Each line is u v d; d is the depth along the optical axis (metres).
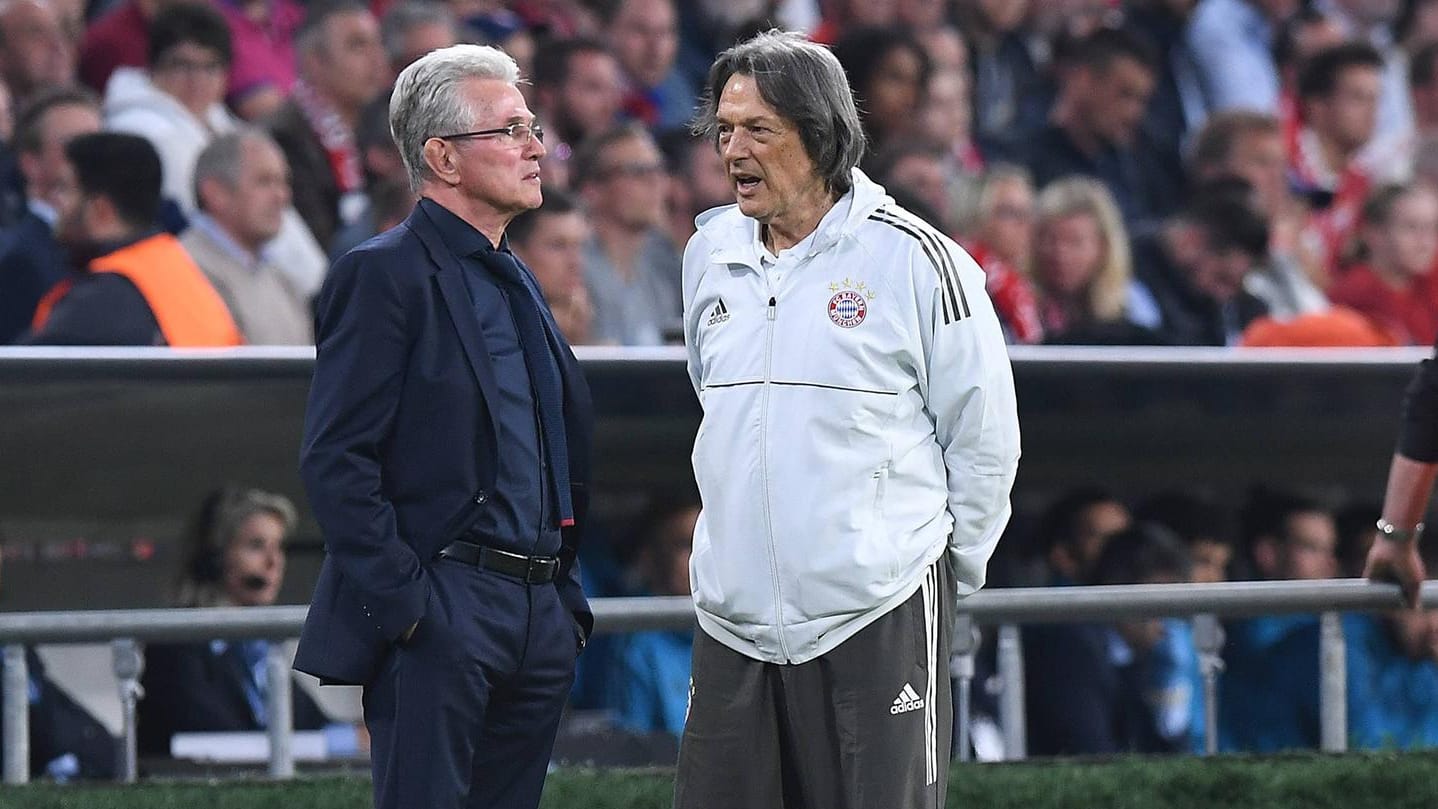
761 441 12.04
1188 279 30.03
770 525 12.02
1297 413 21.77
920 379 12.15
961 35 36.50
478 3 32.22
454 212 12.66
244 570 18.75
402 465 12.39
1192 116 38.34
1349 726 21.86
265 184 23.64
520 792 13.16
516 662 12.71
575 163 26.23
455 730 12.40
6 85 28.59
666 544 20.42
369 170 27.06
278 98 29.75
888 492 12.09
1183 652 21.58
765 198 12.00
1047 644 21.06
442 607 12.37
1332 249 37.16
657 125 33.28
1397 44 43.59
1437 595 16.70
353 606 12.46
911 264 12.00
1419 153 38.66
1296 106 39.09
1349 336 26.91
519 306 12.90
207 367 18.77
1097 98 34.88
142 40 29.39
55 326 20.52
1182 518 21.58
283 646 16.58
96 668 18.56
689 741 12.59
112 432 18.56
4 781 16.42
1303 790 16.61
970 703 20.09
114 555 18.62
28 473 18.38
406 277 12.32
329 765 18.45
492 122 12.48
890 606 12.09
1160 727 21.34
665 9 33.25
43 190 25.50
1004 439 12.27
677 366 20.23
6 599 18.34
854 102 12.25
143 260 21.06
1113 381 21.28
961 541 12.45
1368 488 22.22
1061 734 20.91
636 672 20.89
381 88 29.22
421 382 12.33
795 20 36.91
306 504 19.20
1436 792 16.59
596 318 25.52
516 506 12.61
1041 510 21.38
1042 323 28.91
